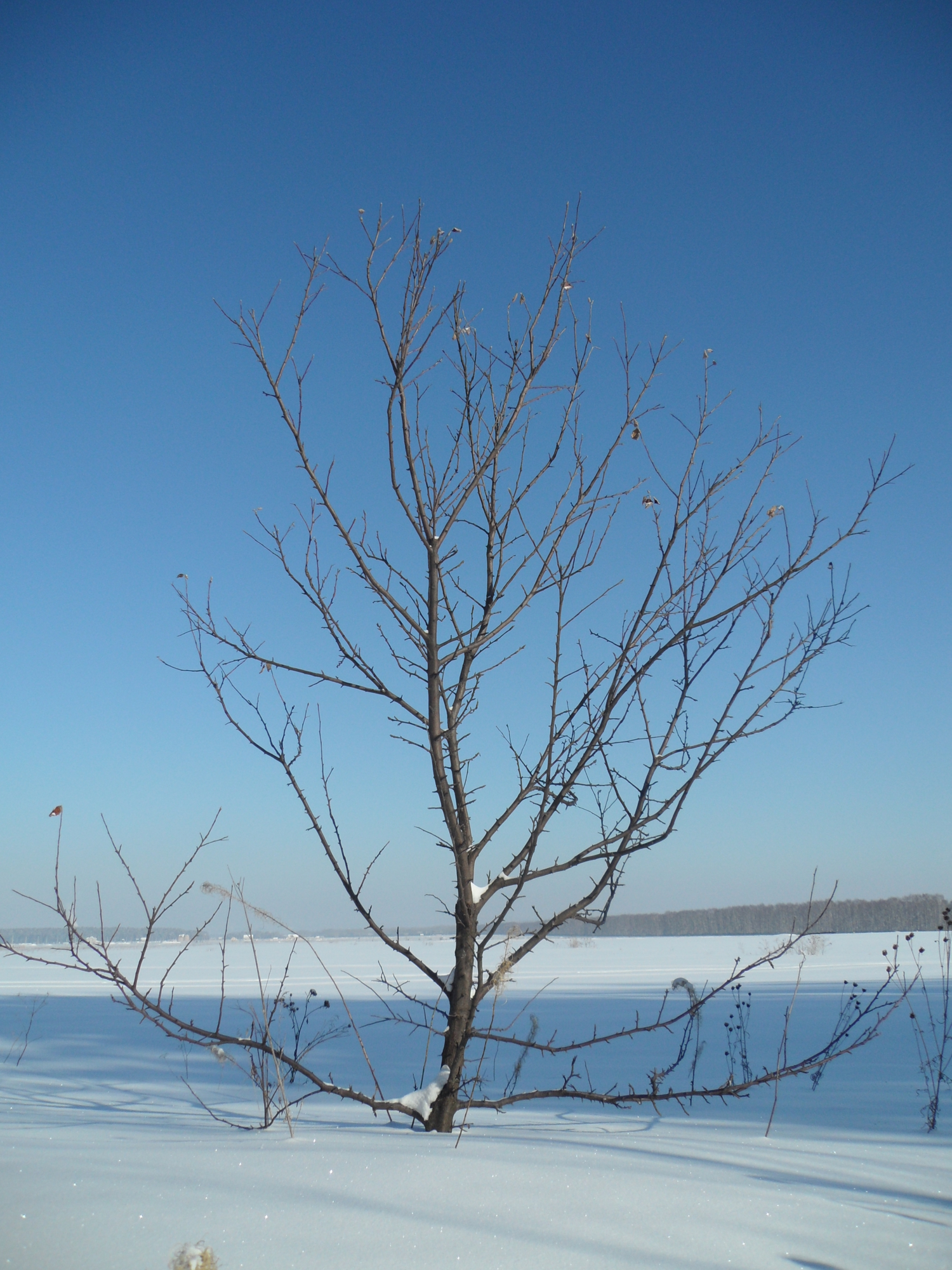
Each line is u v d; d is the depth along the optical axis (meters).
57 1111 3.14
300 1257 1.37
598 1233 1.56
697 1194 1.84
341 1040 6.49
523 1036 6.81
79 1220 1.51
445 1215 1.60
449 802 2.68
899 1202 1.98
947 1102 4.24
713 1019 8.08
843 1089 4.66
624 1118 3.69
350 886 2.64
